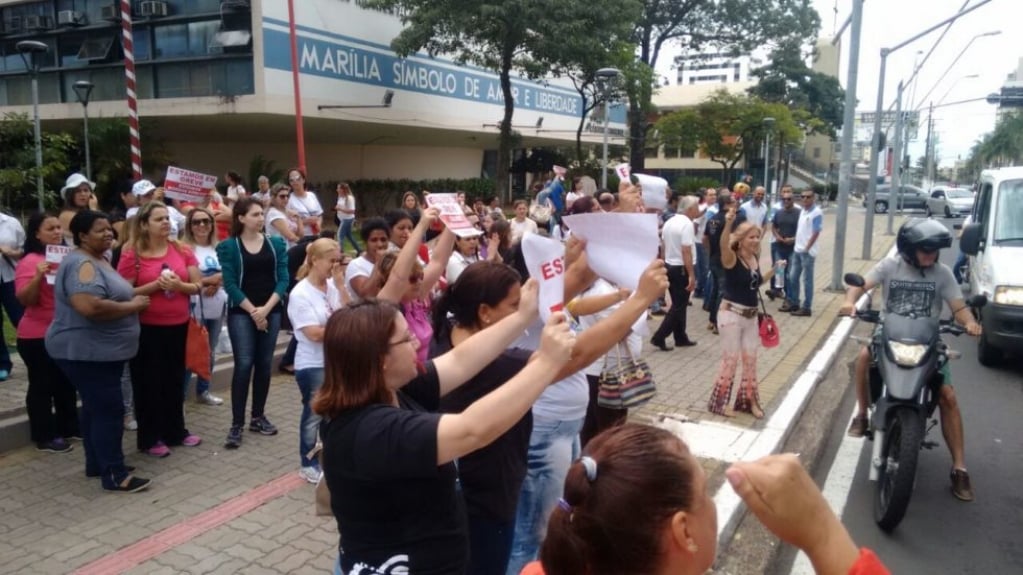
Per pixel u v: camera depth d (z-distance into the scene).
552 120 32.56
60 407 5.84
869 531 4.71
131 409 6.34
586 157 37.00
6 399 6.35
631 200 4.68
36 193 15.55
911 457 4.41
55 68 20.67
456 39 21.17
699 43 38.81
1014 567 4.29
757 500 1.31
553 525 1.46
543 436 3.34
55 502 4.82
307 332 4.99
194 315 6.43
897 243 5.16
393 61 22.25
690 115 41.34
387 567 2.07
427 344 4.68
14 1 20.83
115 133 18.83
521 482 2.93
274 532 4.45
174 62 18.77
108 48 19.55
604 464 1.40
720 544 4.27
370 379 2.09
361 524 2.08
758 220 12.76
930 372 4.65
